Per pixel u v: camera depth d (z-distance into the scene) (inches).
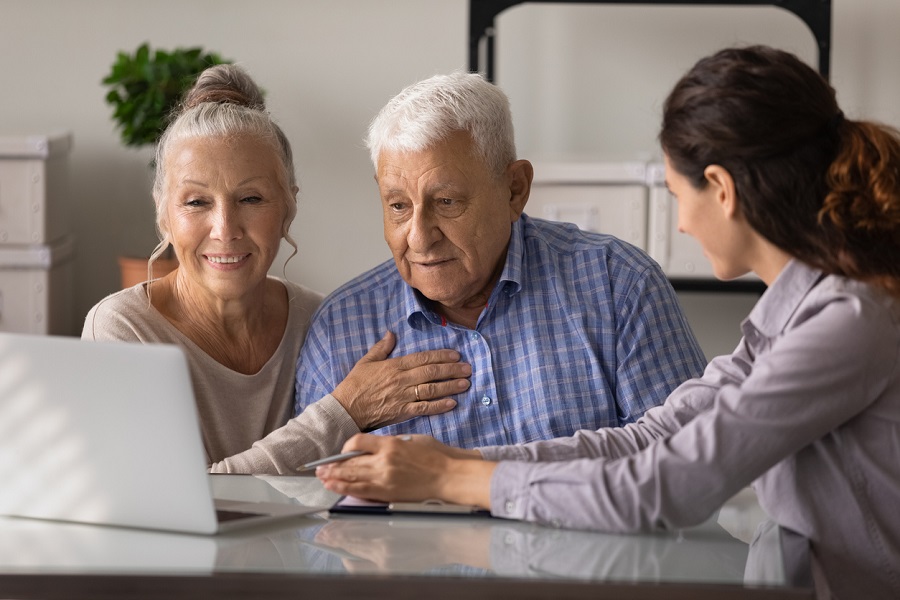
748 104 55.0
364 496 59.6
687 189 57.9
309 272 163.3
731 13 154.9
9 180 141.6
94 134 161.5
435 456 59.9
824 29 135.3
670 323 80.5
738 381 64.9
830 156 55.2
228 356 86.4
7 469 58.4
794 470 57.1
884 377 54.1
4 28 159.9
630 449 65.2
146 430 54.5
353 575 48.7
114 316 83.4
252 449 78.2
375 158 77.9
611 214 136.3
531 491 56.7
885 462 55.4
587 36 156.6
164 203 84.2
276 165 83.0
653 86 156.9
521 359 80.4
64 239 153.0
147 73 141.0
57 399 55.5
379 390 79.6
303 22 159.2
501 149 77.5
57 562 50.8
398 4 158.2
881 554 55.8
